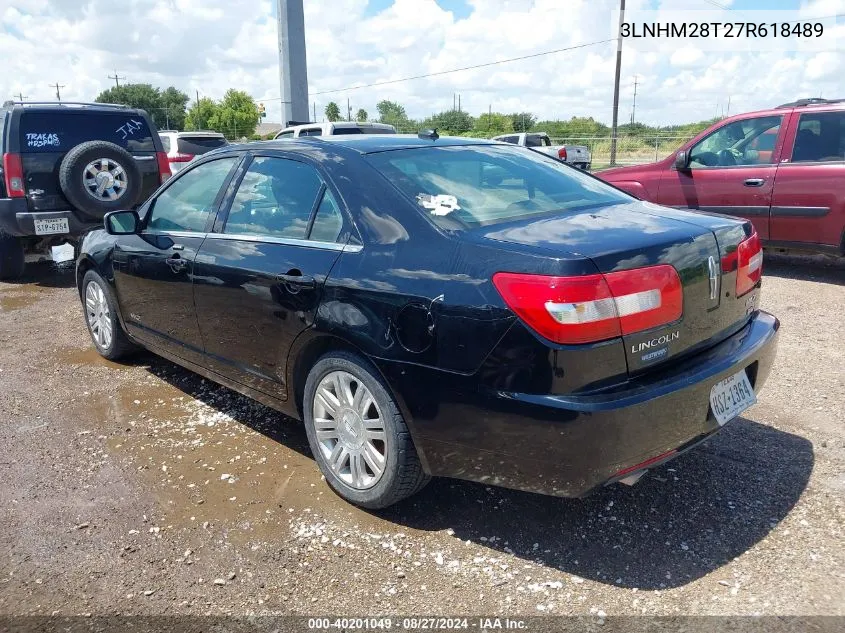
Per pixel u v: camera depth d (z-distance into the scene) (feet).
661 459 9.05
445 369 8.95
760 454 11.89
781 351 17.13
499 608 8.48
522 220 9.93
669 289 8.86
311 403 11.03
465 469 9.29
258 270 11.32
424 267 9.27
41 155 25.73
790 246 24.97
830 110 23.75
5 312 23.30
